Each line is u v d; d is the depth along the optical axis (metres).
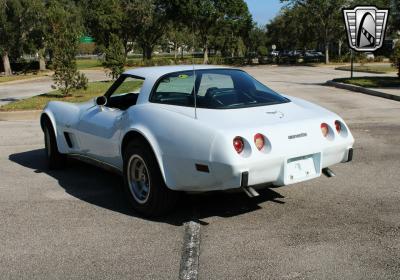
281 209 4.86
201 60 58.19
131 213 4.88
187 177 4.24
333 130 4.55
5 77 37.38
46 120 6.60
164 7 56.81
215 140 4.01
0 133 9.87
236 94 4.79
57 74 16.50
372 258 3.69
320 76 29.22
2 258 3.87
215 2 57.88
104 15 54.72
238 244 4.02
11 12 41.91
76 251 3.96
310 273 3.47
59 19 16.50
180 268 3.60
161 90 4.83
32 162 7.25
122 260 3.77
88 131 5.58
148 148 4.54
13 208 5.10
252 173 4.02
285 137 4.20
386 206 4.88
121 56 25.11
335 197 5.21
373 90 15.96
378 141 8.12
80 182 6.08
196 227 4.43
